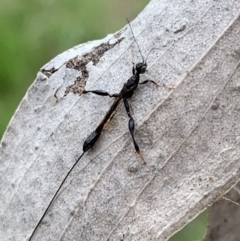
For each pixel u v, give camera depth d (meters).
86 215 0.06
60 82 0.07
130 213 0.06
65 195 0.06
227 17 0.06
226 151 0.06
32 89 0.07
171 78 0.06
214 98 0.06
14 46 0.13
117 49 0.07
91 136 0.06
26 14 0.14
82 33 0.13
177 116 0.06
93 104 0.07
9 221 0.07
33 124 0.07
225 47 0.06
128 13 0.14
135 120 0.06
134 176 0.06
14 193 0.07
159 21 0.06
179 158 0.06
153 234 0.06
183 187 0.06
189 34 0.06
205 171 0.06
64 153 0.06
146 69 0.06
